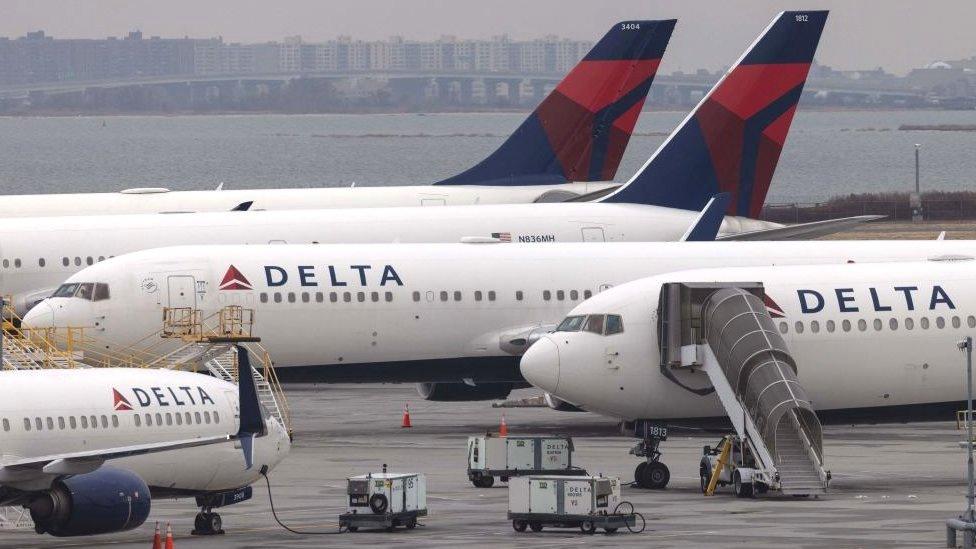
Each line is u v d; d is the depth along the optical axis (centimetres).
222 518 17812
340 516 16738
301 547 15562
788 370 19812
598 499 16375
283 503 18925
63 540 16412
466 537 16162
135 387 16762
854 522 16788
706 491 19375
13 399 16025
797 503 18512
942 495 19112
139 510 15350
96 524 15100
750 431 19650
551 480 16438
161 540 16138
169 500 19338
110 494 15138
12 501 15188
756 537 15775
